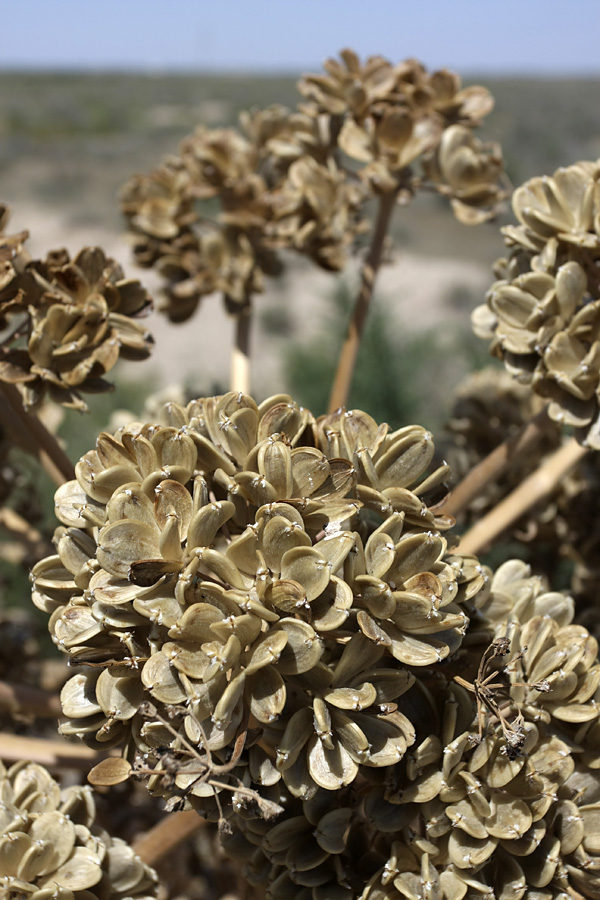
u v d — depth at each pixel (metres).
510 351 0.54
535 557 0.71
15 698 0.58
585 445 0.53
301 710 0.45
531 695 0.48
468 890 0.47
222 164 0.70
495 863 0.47
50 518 0.96
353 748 0.44
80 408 0.52
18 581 0.96
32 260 0.53
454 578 0.46
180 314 0.73
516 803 0.46
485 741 0.46
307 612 0.44
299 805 0.47
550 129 8.82
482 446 0.71
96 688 0.46
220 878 0.74
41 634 0.93
